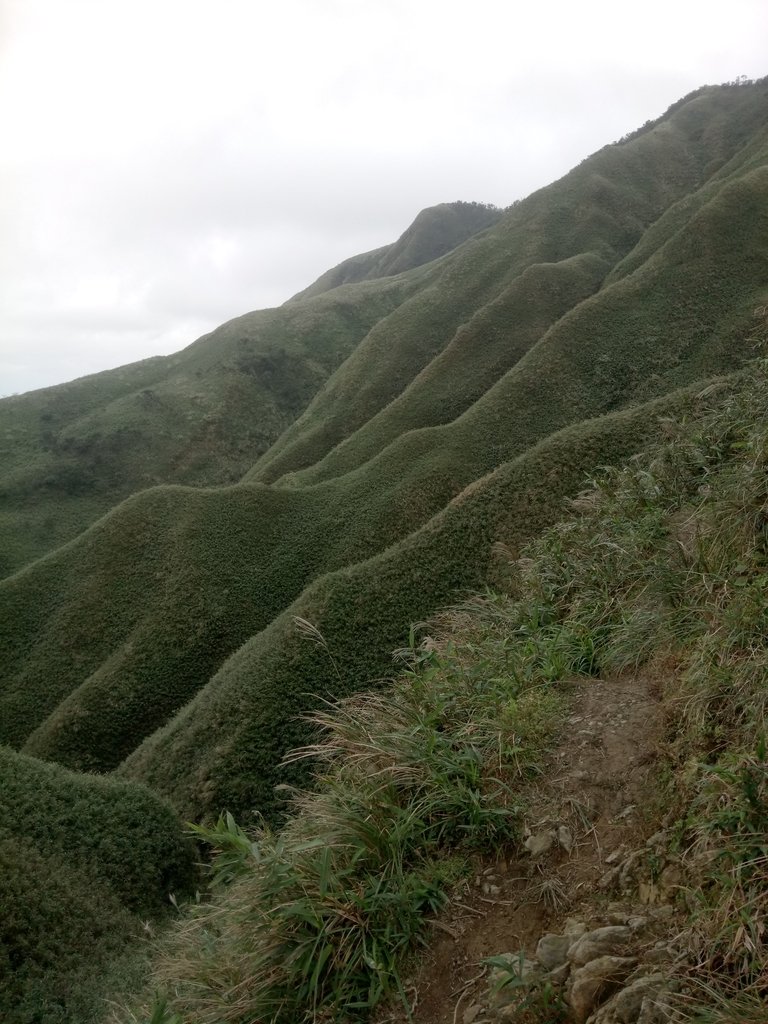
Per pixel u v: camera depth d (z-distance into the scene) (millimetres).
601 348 40469
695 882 2734
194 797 14516
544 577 7578
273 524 32438
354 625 17594
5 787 12711
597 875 3127
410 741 4160
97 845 12125
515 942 2996
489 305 54469
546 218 71875
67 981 9227
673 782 3328
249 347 83375
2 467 67625
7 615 31078
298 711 15609
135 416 72250
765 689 3279
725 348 36969
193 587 29391
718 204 45312
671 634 4727
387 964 3049
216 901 4023
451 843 3660
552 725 4273
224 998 3158
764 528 4887
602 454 19984
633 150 79312
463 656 6023
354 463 44875
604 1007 2424
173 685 26172
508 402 37750
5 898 10031
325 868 3172
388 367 61188
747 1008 2143
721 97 88875
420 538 20250
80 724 24469
